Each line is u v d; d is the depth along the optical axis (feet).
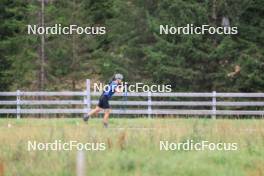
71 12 448.65
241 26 430.61
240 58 416.26
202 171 150.61
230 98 431.02
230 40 412.57
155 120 301.63
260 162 159.84
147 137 200.23
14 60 444.96
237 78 419.33
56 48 443.32
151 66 423.23
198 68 423.64
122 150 179.52
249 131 226.79
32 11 430.20
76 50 450.30
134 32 448.24
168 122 283.18
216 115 378.53
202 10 415.03
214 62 424.46
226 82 422.82
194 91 424.87
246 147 185.68
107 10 496.23
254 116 390.63
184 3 415.85
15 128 248.73
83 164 123.44
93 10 499.10
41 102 350.64
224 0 418.72
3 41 458.91
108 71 435.12
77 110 352.49
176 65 416.67
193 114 361.71
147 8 449.06
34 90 445.37
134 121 294.87
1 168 148.05
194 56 417.08
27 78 444.96
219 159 164.86
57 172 148.15
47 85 445.78
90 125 269.85
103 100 265.95
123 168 154.40
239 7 424.05
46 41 443.73
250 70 417.08
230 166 157.28
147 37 449.89
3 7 486.79
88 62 453.58
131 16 449.48
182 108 437.17
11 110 353.51
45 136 205.46
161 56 411.34
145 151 177.27
